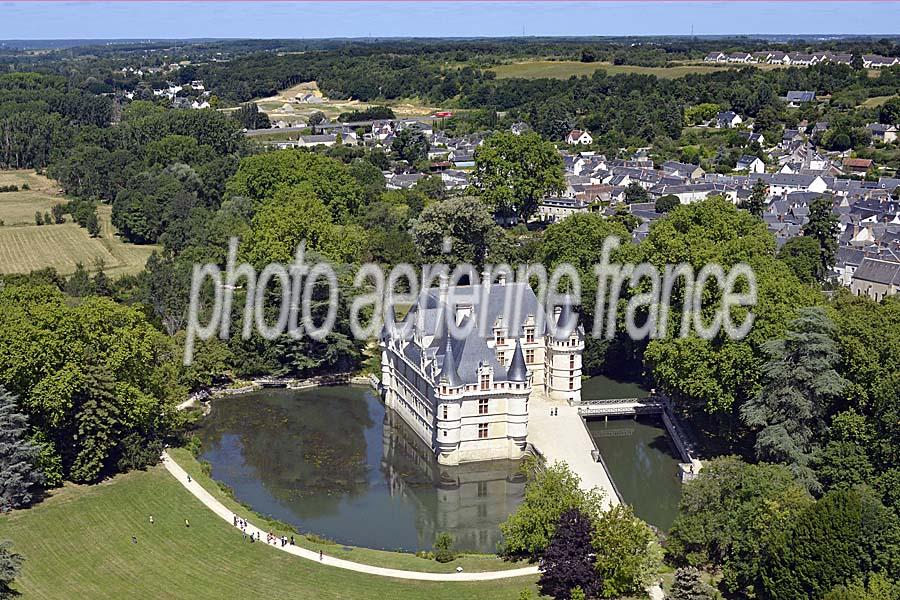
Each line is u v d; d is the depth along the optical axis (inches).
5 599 4178.2
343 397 7317.9
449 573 4512.8
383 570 4554.6
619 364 7701.8
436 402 5866.1
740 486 4539.9
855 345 5191.9
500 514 5462.6
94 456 5447.8
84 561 4569.4
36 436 5280.5
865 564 3890.3
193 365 7126.0
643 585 4156.0
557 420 6382.9
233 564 4586.6
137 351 5738.2
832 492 3998.5
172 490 5403.5
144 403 5654.5
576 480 4785.9
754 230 7229.3
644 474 5969.5
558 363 6673.2
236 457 6200.8
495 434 5954.7
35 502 5152.6
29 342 5246.1
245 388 7401.6
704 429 6274.6
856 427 4909.0
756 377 5541.3
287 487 5762.8
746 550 4200.3
